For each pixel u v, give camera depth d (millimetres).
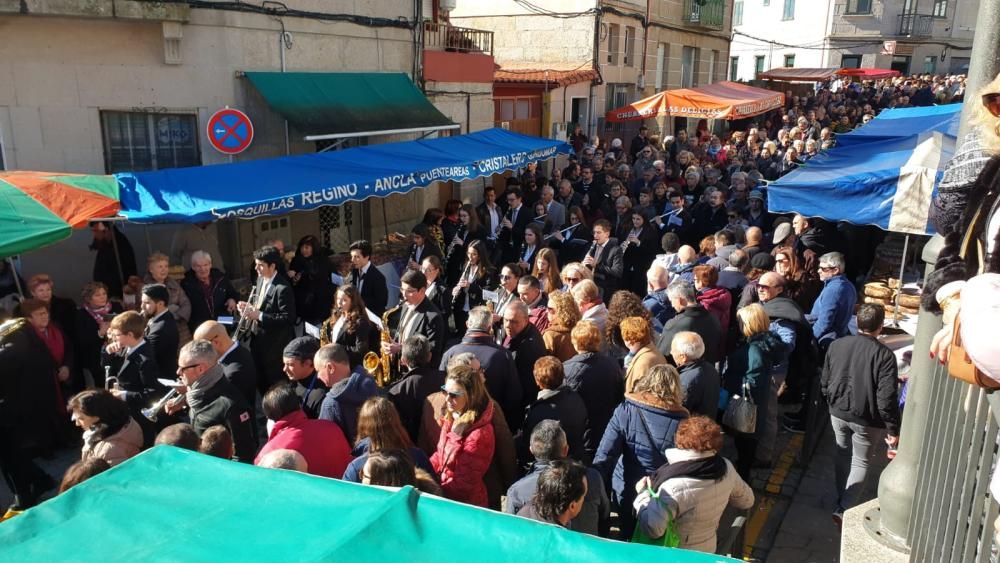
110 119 8867
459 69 13758
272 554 1609
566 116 18797
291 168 8617
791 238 8789
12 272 7613
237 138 9016
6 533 1746
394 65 12281
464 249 10336
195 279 7516
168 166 9391
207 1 9180
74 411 4402
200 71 9352
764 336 5789
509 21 20000
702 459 3850
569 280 7008
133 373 5555
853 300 6836
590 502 3885
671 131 24844
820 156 9594
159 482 1987
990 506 1753
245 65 9805
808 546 5402
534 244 9539
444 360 5488
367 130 10367
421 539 1654
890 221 7184
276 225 10445
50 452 6672
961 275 1770
